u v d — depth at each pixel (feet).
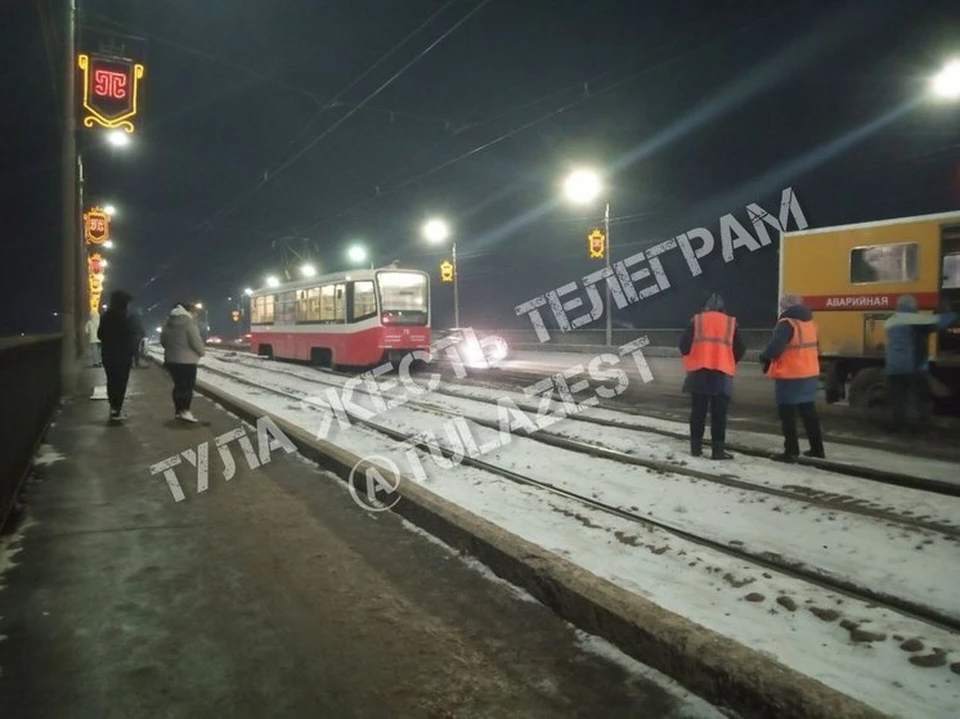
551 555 14.11
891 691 9.96
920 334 29.14
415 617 12.71
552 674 10.71
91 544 16.58
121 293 34.35
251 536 17.28
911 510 18.43
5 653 11.35
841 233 36.29
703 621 12.26
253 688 10.36
